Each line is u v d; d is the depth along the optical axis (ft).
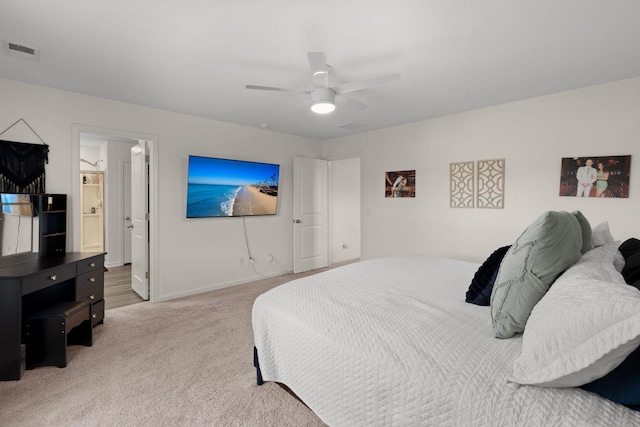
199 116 13.20
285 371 5.54
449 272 7.87
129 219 19.11
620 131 9.27
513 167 11.34
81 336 8.48
